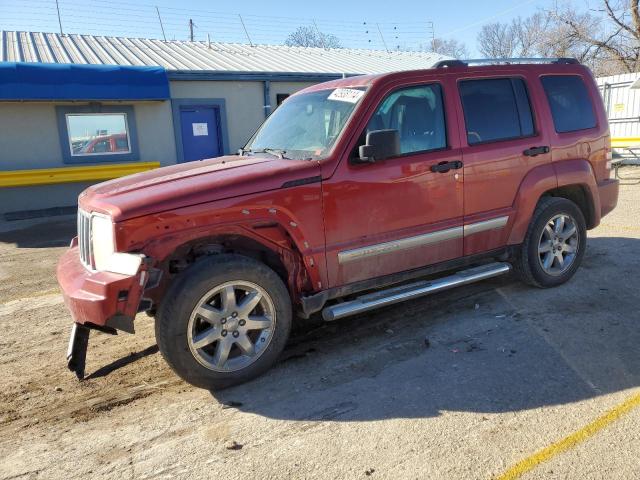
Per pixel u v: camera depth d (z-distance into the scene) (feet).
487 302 15.80
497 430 9.53
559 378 11.21
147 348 14.19
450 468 8.60
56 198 40.78
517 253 15.94
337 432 9.82
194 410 10.92
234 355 11.80
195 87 44.70
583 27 89.25
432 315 15.12
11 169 39.24
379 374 11.95
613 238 22.47
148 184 11.64
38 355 14.10
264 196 11.41
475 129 14.47
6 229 34.91
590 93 17.13
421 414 10.21
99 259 11.08
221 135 46.50
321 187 12.05
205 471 8.94
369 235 12.85
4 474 9.12
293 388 11.57
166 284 11.35
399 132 13.11
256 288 11.53
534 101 15.62
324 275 12.43
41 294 19.70
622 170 47.88
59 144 40.40
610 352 12.21
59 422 10.73
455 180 13.93
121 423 10.59
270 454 9.29
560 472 8.34
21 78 36.04
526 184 15.25
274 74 46.85
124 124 42.70
